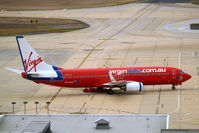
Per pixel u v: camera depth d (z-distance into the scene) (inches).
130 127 7834.6
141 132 7618.1
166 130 7076.8
